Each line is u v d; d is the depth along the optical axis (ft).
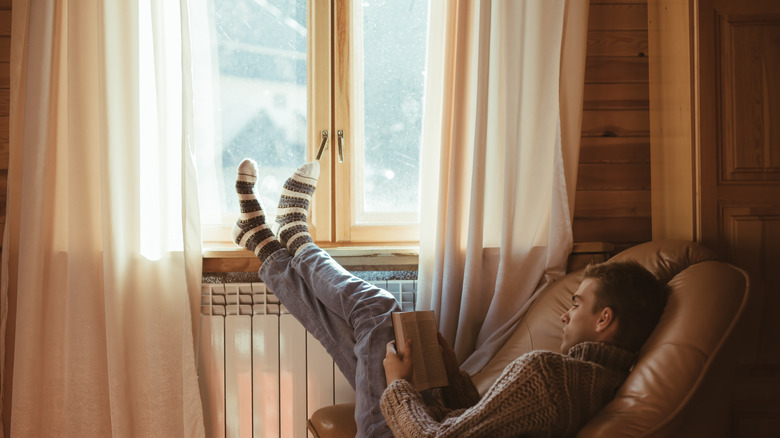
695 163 5.71
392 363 4.81
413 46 7.14
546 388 3.87
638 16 7.02
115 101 6.30
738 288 4.51
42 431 6.32
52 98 6.43
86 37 6.33
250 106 7.09
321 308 6.14
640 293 4.42
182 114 6.32
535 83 6.59
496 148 6.70
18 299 6.20
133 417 6.38
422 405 4.41
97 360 6.34
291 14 7.09
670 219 6.31
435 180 6.71
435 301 6.61
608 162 7.02
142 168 6.50
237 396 6.59
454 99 6.50
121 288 6.32
